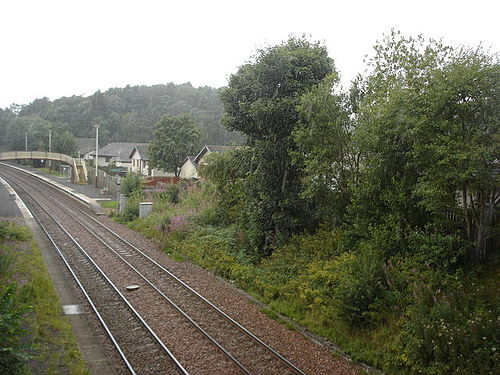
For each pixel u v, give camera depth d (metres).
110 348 10.48
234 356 10.16
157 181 42.03
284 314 13.01
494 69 10.48
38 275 15.15
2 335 7.77
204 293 14.76
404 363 9.51
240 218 20.41
